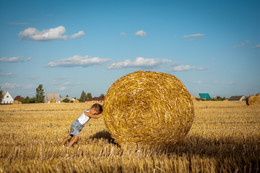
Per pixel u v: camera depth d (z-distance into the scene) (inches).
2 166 192.1
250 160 190.2
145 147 245.4
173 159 198.5
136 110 250.1
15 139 330.0
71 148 255.1
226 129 396.2
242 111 836.0
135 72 270.1
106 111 264.5
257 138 308.2
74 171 182.2
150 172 177.3
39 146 265.4
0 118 728.3
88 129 425.7
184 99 261.1
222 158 200.8
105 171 179.8
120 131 256.8
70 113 882.8
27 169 184.5
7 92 3966.5
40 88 2893.7
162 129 250.2
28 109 1186.0
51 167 187.2
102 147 258.5
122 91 255.3
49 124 547.5
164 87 254.1
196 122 540.4
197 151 236.2
